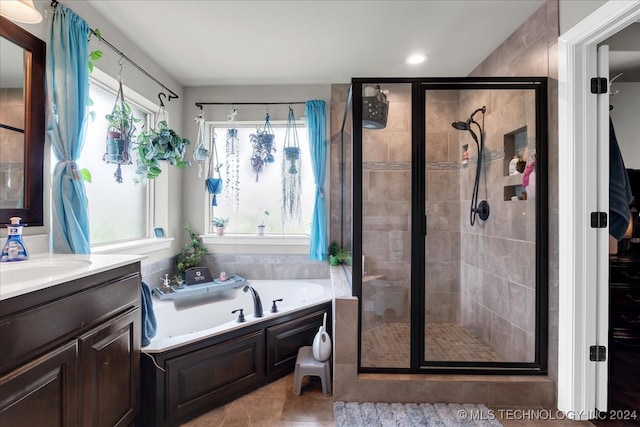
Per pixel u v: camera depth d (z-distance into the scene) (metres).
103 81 2.06
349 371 1.84
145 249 2.42
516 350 2.04
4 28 1.35
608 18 1.41
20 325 0.94
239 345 1.88
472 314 2.43
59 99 1.57
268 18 1.98
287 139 3.06
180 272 2.84
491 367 1.91
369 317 2.13
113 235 2.33
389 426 1.61
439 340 2.32
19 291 0.92
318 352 1.94
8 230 1.34
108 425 1.32
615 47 1.81
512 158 2.11
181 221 3.03
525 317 1.98
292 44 2.29
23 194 1.46
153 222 2.75
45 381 1.02
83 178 1.78
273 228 3.14
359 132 2.10
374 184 2.26
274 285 2.90
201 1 1.81
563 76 1.70
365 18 1.98
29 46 1.47
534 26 1.93
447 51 2.40
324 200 3.02
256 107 3.06
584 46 1.63
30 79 1.48
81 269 1.21
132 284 1.50
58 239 1.58
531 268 1.93
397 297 2.22
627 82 2.35
